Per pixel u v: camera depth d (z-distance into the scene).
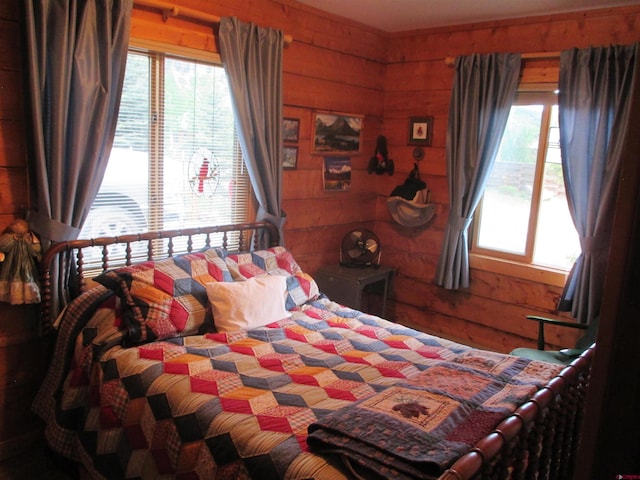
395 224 4.35
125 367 2.18
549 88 3.39
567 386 1.88
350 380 2.17
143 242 2.97
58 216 2.42
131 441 2.04
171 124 2.96
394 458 1.51
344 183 4.10
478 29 3.70
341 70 3.88
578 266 3.20
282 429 1.76
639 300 0.57
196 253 2.88
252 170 3.25
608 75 3.03
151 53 2.81
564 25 3.30
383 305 4.08
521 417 1.59
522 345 3.70
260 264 3.07
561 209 3.52
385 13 3.61
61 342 2.46
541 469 1.83
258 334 2.60
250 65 3.13
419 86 4.08
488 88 3.55
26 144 2.36
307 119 3.72
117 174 2.77
